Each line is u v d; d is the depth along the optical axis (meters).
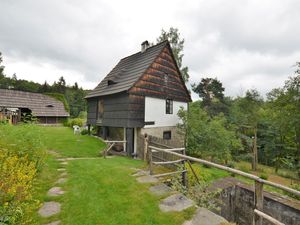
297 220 6.97
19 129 6.55
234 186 9.68
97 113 17.31
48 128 24.05
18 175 4.11
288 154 18.52
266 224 7.73
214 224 3.67
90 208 4.39
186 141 16.77
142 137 12.65
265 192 8.73
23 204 3.81
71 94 54.81
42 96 32.31
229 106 36.66
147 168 8.21
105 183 5.80
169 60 16.83
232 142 18.61
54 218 4.00
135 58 18.38
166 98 16.22
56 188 5.51
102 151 12.21
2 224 2.96
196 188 6.11
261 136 24.62
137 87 13.88
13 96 28.34
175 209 4.27
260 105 25.33
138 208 4.36
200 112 18.06
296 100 15.71
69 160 9.04
